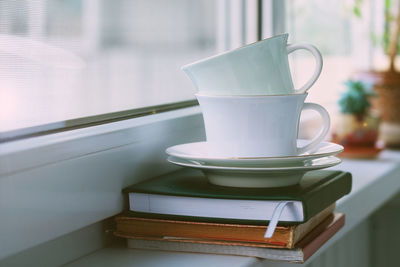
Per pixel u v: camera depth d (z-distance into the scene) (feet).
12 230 2.13
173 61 3.04
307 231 2.44
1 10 2.20
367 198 3.38
